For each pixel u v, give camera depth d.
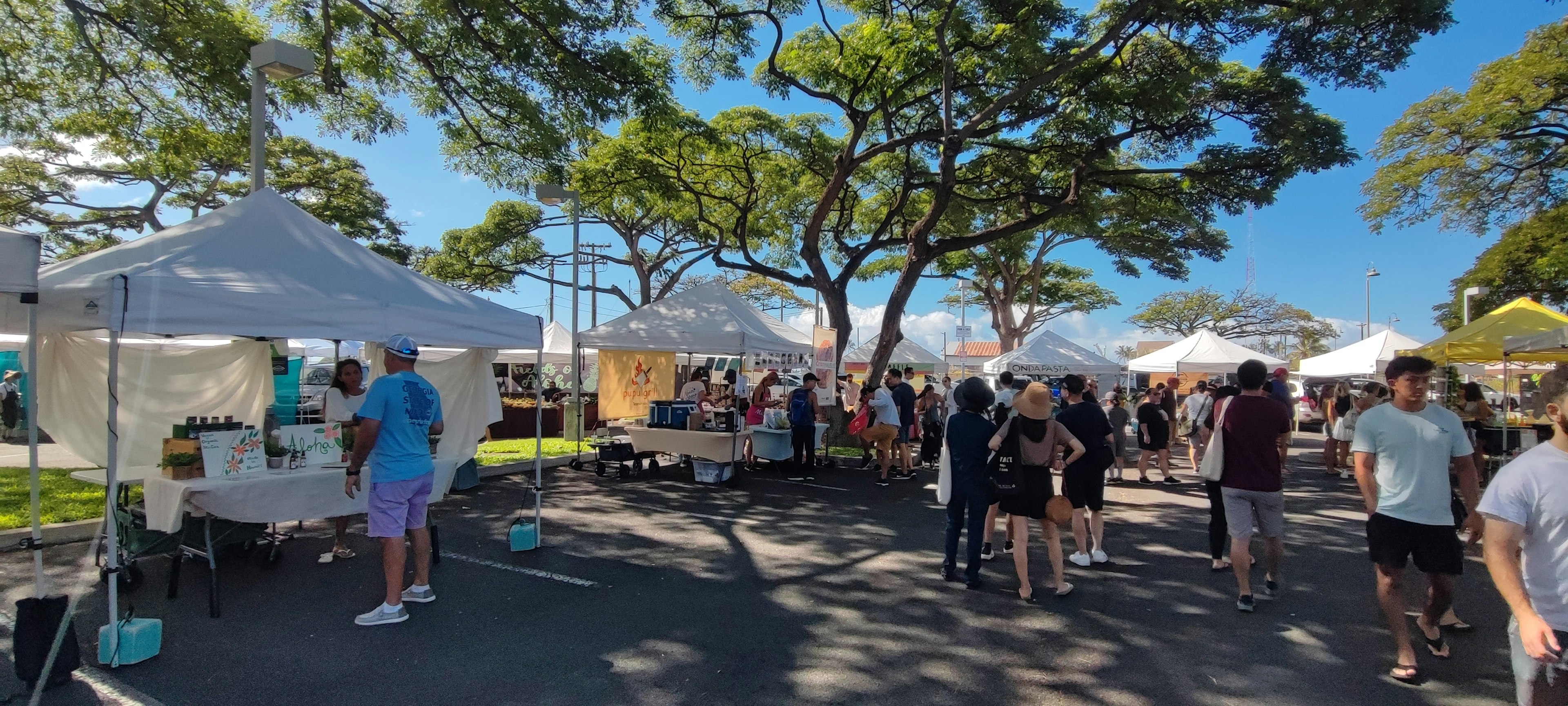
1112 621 5.08
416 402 4.94
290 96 11.20
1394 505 4.15
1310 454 16.70
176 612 4.98
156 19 9.43
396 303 5.30
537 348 6.61
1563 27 15.70
